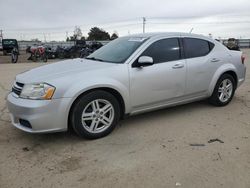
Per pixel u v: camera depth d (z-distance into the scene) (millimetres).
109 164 3848
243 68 6730
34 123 4207
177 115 5777
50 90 4223
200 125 5230
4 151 4258
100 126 4730
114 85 4676
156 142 4516
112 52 5492
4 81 10703
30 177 3555
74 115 4422
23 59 29297
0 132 4969
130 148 4316
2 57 34531
